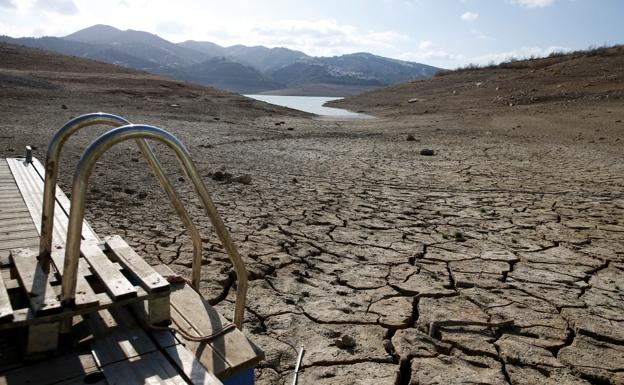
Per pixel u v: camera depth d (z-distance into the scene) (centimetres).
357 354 318
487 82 4450
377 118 2988
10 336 206
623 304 405
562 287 438
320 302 393
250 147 1345
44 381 176
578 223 648
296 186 834
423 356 318
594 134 1784
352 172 1002
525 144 1545
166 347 199
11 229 372
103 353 193
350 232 584
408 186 873
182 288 262
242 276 240
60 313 189
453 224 633
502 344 336
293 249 515
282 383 286
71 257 191
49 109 1900
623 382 296
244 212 651
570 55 5069
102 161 965
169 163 995
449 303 399
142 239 518
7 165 634
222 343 213
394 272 462
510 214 691
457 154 1312
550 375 302
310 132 1875
